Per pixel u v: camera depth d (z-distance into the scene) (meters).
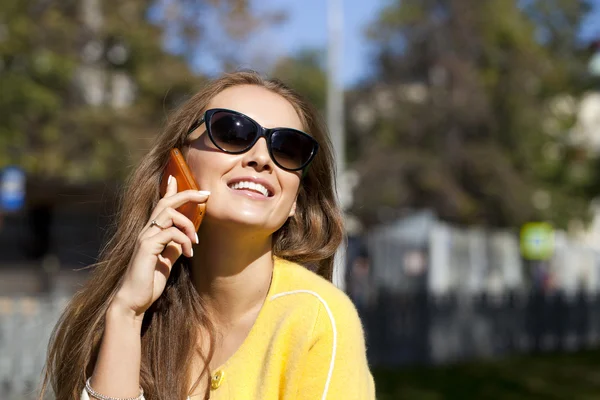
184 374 2.06
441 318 14.02
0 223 24.94
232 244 2.05
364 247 19.80
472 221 29.25
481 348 14.77
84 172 18.45
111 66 20.02
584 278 26.59
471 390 10.99
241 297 2.06
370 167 27.95
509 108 29.89
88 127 18.72
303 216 2.30
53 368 2.19
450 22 29.55
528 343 15.66
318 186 2.29
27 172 19.00
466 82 28.80
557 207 32.28
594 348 16.42
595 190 32.75
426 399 10.21
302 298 1.92
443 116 28.61
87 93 20.56
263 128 2.07
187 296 2.12
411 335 13.54
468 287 20.59
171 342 2.09
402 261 19.56
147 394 2.05
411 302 13.64
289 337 1.88
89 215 26.33
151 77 19.08
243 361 1.93
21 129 18.64
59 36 18.64
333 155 2.31
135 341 1.96
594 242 36.72
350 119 30.67
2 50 17.84
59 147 18.64
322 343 1.85
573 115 32.84
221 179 2.05
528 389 11.17
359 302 13.09
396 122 29.12
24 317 8.83
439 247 19.89
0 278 21.83
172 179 2.11
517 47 29.73
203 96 2.20
